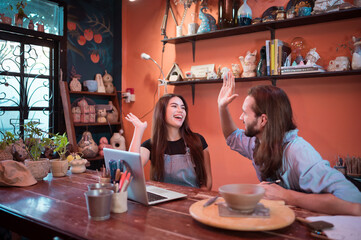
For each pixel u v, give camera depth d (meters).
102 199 1.03
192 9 3.44
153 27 3.86
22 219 1.10
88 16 3.87
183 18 3.37
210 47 3.32
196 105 3.44
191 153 1.95
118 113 4.00
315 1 2.54
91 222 1.02
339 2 2.41
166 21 3.52
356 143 2.49
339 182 1.12
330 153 2.62
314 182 1.18
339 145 2.57
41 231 1.02
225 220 0.93
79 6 3.76
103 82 3.96
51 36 3.42
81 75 3.79
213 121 3.31
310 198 1.14
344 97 2.55
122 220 1.04
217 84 3.27
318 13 2.45
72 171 1.94
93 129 3.93
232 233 0.92
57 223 1.01
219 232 0.92
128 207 1.20
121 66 4.12
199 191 1.48
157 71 3.82
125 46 4.17
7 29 3.03
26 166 1.69
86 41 3.84
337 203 1.07
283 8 2.70
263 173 1.41
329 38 2.60
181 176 1.93
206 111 3.36
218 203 1.10
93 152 3.51
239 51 3.12
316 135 2.69
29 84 3.29
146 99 3.94
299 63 2.61
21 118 3.22
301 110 2.77
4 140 1.84
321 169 1.18
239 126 3.12
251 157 1.74
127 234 0.91
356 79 2.49
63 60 3.54
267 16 2.78
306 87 2.74
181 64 3.57
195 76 3.35
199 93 3.42
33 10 3.34
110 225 0.99
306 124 2.74
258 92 1.42
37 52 3.36
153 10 3.86
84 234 0.91
